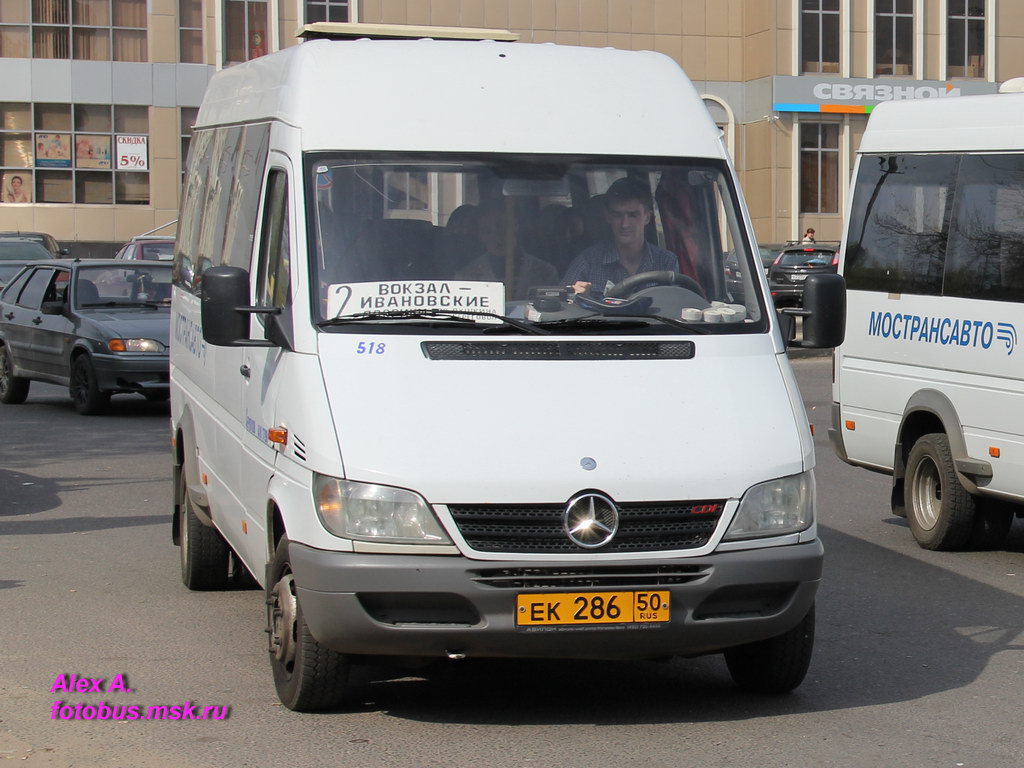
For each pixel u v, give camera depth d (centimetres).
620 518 562
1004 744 584
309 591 565
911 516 1060
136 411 1903
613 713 624
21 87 5044
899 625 800
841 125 5428
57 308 1886
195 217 918
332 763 553
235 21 5141
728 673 696
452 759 558
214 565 856
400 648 561
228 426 738
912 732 599
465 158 664
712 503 572
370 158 656
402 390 584
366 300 621
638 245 663
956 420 1006
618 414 586
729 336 636
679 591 565
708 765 553
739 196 689
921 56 5456
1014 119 977
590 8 5359
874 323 1101
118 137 5106
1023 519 1218
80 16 5056
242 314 624
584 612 559
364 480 557
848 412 1137
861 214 1127
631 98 703
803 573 582
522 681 677
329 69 683
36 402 2025
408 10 5206
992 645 755
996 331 967
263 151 711
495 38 833
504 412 579
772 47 5316
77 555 984
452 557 554
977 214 998
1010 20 5541
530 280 642
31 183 5075
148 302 1909
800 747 577
